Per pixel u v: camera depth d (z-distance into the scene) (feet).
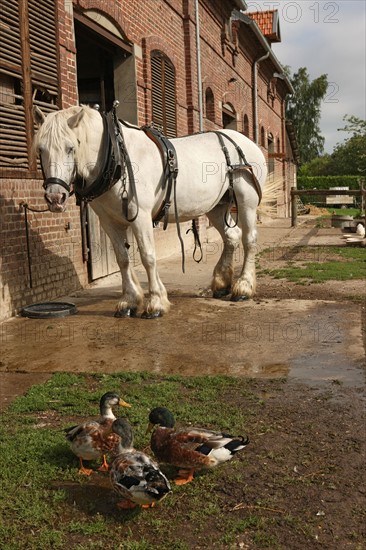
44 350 20.17
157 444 11.66
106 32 35.50
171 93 47.57
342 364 18.15
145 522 10.32
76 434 11.91
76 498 11.07
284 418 14.26
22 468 12.04
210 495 11.03
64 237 29.94
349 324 22.82
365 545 9.59
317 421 14.08
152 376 17.25
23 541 9.77
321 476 11.62
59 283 29.37
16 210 25.70
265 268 38.83
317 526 10.09
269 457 12.37
